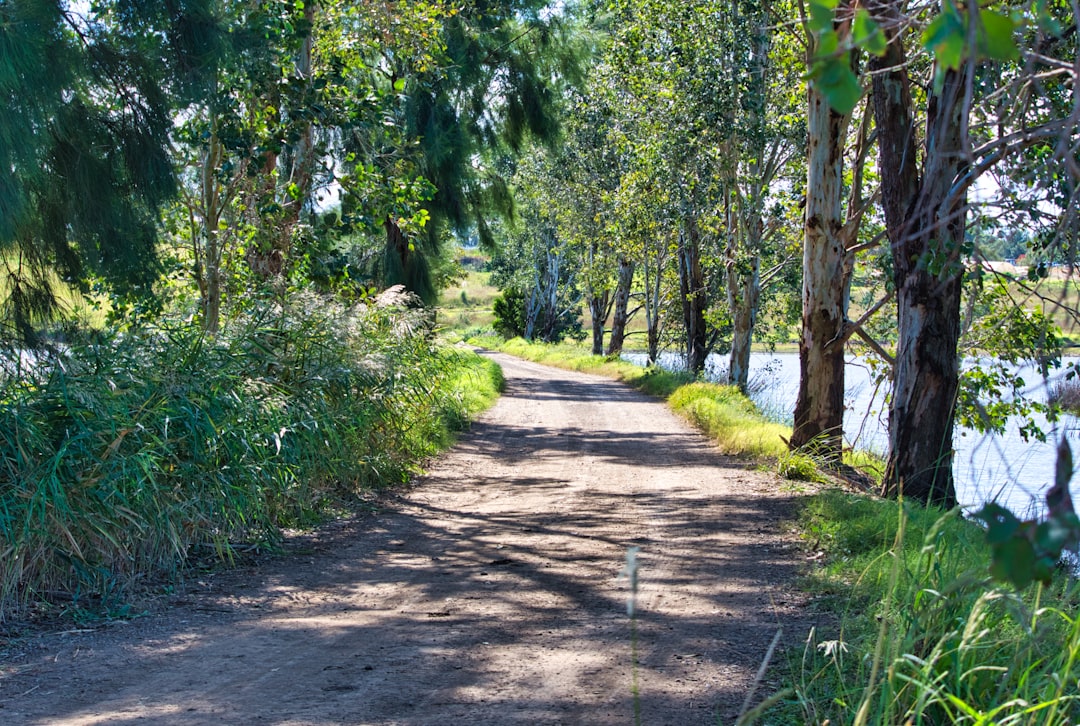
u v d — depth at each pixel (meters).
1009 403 12.09
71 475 6.57
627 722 4.28
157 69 8.64
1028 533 1.79
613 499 11.33
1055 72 2.44
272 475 8.71
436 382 15.80
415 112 23.67
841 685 4.18
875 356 15.72
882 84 10.30
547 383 34.75
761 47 20.48
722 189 24.45
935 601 4.15
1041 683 3.88
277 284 12.07
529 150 33.69
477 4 24.47
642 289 51.59
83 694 4.70
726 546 8.48
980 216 3.44
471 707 4.50
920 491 10.34
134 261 8.98
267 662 5.26
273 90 12.16
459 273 31.97
